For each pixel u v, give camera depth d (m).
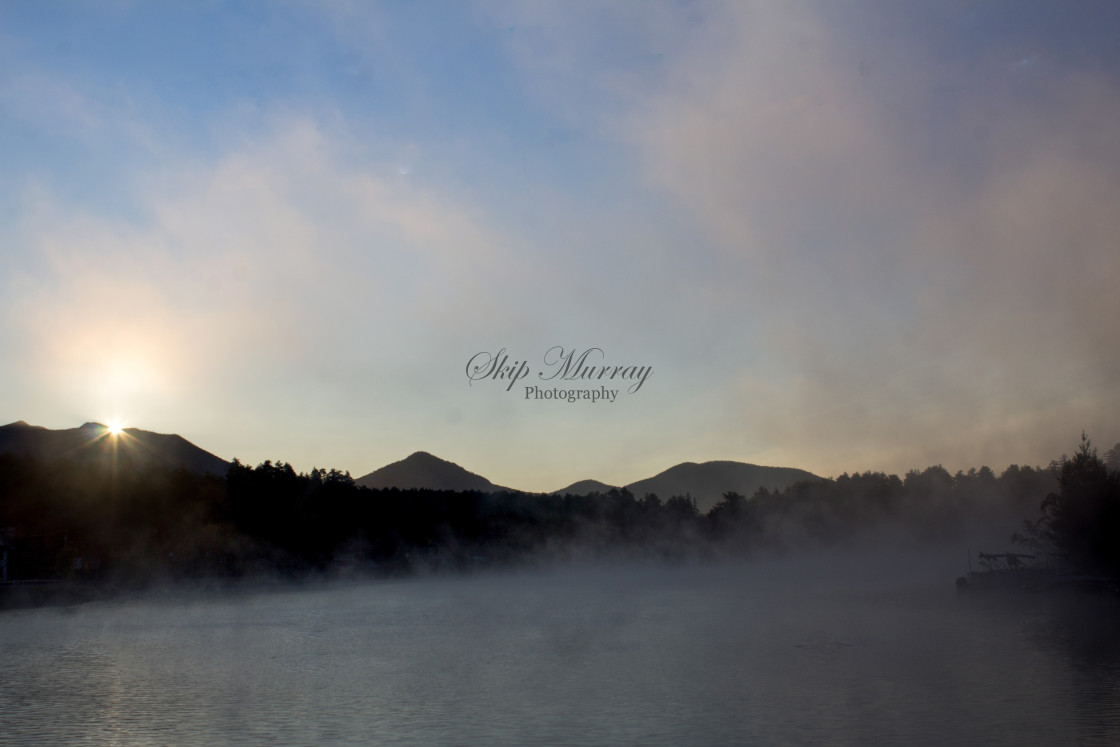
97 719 39.03
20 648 67.75
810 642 63.84
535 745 33.25
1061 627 68.44
